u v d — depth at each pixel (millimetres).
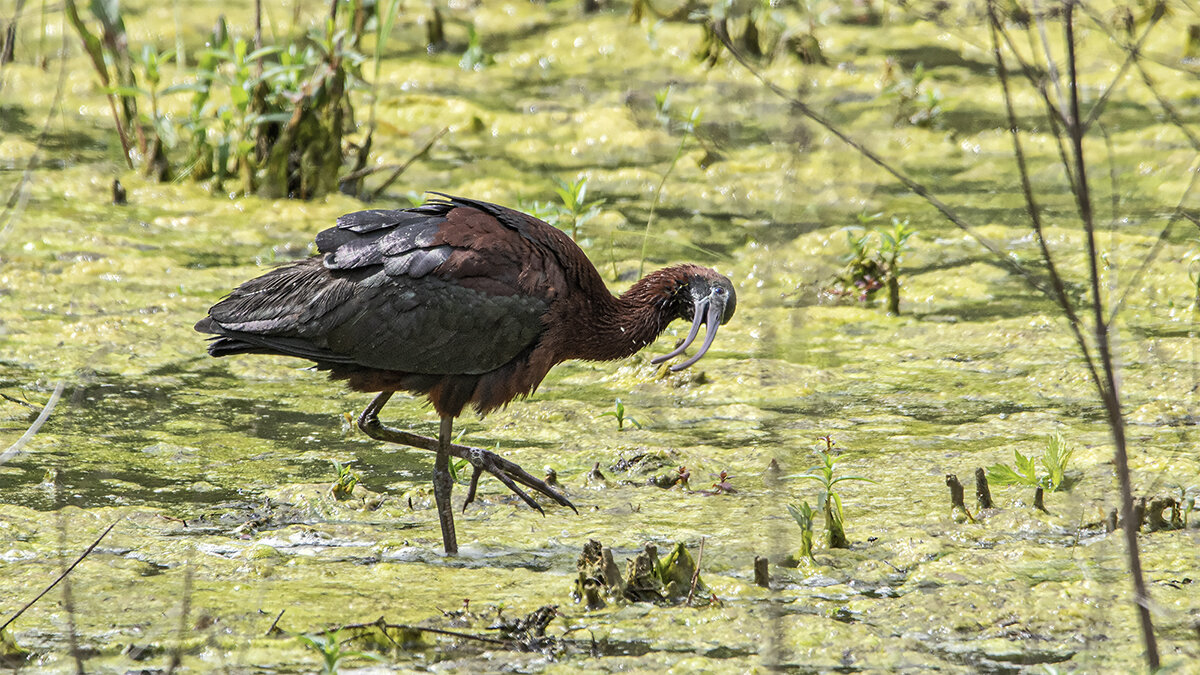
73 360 12133
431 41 23547
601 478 10266
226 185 17203
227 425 11125
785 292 14383
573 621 7984
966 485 10016
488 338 8961
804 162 17062
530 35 24422
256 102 16797
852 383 12266
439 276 8789
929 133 19266
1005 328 13375
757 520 9500
